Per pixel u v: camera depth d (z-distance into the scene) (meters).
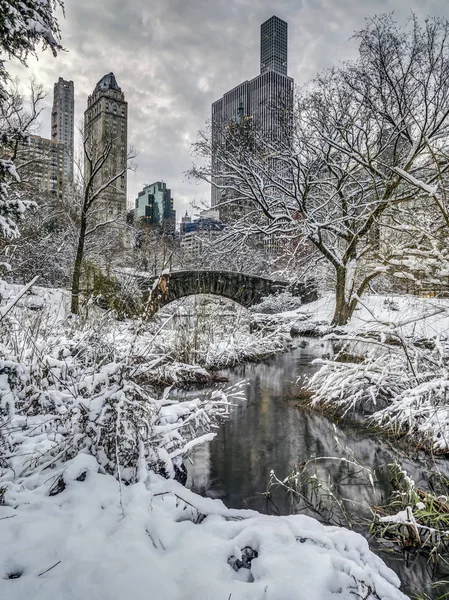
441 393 5.71
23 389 3.63
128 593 1.99
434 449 5.39
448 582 2.81
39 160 20.50
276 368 12.09
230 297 23.02
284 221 19.73
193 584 2.09
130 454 3.48
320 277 24.38
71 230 23.23
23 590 1.99
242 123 20.73
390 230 9.05
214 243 21.95
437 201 5.82
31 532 2.43
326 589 2.14
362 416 7.14
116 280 12.21
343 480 4.61
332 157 18.95
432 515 3.54
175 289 21.22
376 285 16.97
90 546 2.36
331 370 7.91
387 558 3.18
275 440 5.97
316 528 2.81
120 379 3.56
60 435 3.97
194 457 5.31
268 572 2.24
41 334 5.93
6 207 4.44
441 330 6.75
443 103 14.59
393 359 7.15
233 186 20.55
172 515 2.87
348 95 15.95
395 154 14.88
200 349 11.39
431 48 14.09
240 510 2.97
